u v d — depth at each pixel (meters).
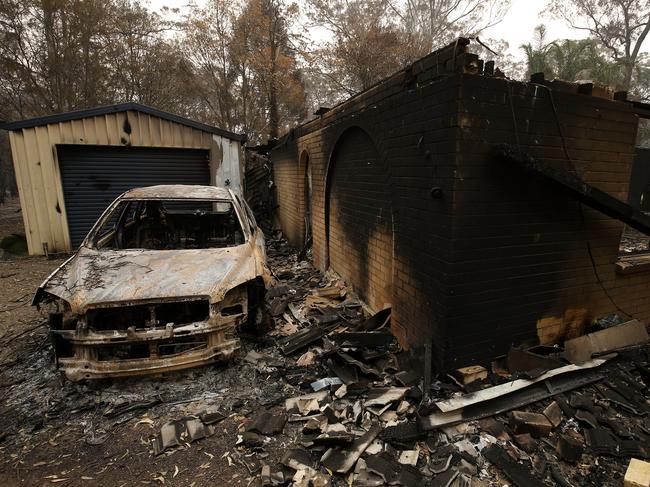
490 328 3.08
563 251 3.25
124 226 4.67
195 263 3.48
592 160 3.21
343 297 5.25
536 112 2.87
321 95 21.72
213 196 4.66
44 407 2.94
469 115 2.64
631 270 3.65
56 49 12.66
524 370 3.05
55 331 2.95
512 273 3.06
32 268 7.21
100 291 3.00
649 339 3.62
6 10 11.71
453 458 2.37
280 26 17.84
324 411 2.80
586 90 3.11
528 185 2.95
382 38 16.05
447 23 18.53
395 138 3.47
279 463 2.38
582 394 2.92
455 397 2.71
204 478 2.29
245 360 3.58
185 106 20.50
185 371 3.35
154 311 3.03
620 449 2.41
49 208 8.02
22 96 14.11
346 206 5.38
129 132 8.23
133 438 2.62
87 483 2.25
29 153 7.71
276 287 5.63
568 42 12.30
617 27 19.55
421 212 3.15
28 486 2.23
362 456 2.40
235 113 19.11
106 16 13.84
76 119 7.84
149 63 16.20
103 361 2.91
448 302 2.88
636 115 3.33
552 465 2.32
